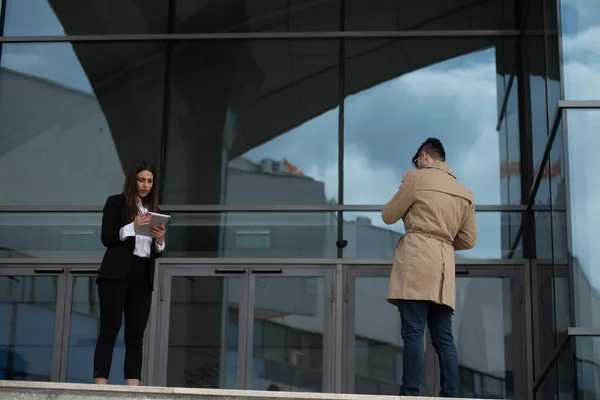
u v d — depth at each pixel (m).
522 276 12.70
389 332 12.56
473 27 13.87
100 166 13.66
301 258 12.94
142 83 13.98
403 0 14.08
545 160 11.21
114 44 14.20
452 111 13.56
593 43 10.20
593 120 9.95
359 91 13.74
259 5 14.23
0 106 13.98
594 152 9.87
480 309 12.62
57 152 13.73
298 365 12.52
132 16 14.28
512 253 12.83
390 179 13.36
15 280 13.09
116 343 12.75
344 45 13.95
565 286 9.79
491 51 13.79
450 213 8.40
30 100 13.98
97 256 13.19
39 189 13.58
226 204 13.34
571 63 10.16
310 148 13.54
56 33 14.27
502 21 13.86
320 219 13.16
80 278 13.07
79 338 12.83
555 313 10.51
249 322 12.72
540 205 11.76
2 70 14.14
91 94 13.98
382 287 12.75
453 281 8.30
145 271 8.92
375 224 13.10
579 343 9.35
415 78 13.74
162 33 14.18
